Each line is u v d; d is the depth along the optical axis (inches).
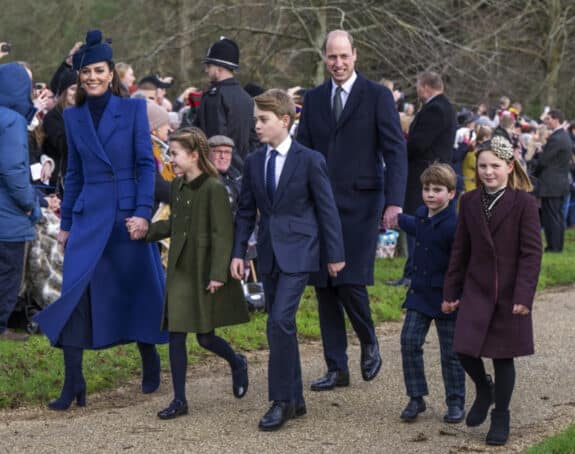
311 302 408.5
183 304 258.8
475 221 239.5
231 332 352.8
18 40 879.1
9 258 327.9
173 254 262.5
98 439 236.4
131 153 273.7
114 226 271.3
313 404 269.1
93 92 273.0
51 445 231.9
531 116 1154.0
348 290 281.7
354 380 296.5
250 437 237.6
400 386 288.8
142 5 852.0
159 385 289.9
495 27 998.4
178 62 836.0
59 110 364.8
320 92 290.4
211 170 264.5
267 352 339.6
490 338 234.4
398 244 553.9
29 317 352.5
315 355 334.0
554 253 612.1
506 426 234.2
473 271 239.8
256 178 257.8
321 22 759.7
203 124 387.5
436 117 423.2
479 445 232.7
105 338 269.1
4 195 326.0
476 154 240.7
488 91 965.8
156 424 249.6
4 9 877.8
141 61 795.4
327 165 285.7
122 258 272.1
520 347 233.9
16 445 232.2
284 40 812.6
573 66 1174.3
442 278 253.1
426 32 789.2
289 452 225.5
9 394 276.2
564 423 249.9
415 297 256.5
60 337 268.2
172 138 262.1
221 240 258.7
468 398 276.7
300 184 254.2
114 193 271.9
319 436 238.8
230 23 805.9
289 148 256.7
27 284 352.5
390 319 399.2
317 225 258.2
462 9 927.0
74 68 273.3
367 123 283.9
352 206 283.3
